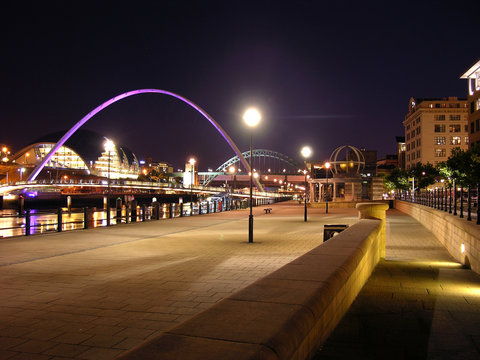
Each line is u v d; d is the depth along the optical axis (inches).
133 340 203.5
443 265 398.9
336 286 156.5
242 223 1069.8
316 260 191.9
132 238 709.9
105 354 185.2
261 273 378.0
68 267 420.8
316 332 130.6
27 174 7588.6
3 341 202.5
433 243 617.0
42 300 285.1
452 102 3986.2
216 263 436.8
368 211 457.4
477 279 320.8
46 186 5118.1
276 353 82.7
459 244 435.8
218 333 90.1
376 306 221.9
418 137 4136.3
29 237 729.0
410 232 787.4
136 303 273.6
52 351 188.9
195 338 86.9
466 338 173.8
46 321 235.6
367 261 307.6
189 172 6048.2
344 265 187.0
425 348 160.7
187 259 468.1
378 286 283.7
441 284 298.5
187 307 263.0
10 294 303.4
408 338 172.1
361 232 326.3
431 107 4028.1
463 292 269.6
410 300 245.0
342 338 156.6
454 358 150.7
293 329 97.2
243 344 83.8
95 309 260.4
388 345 161.9
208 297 288.5
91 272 390.6
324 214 1488.7
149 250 552.4
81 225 1827.0
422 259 455.2
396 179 3014.3
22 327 225.0
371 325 184.5
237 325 95.6
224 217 1348.4
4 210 3503.9
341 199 2596.0
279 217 1325.0
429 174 2785.4
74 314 249.4
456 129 3969.0
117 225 1000.2
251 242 634.8
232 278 354.6
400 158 5482.3
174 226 976.3
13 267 422.3
